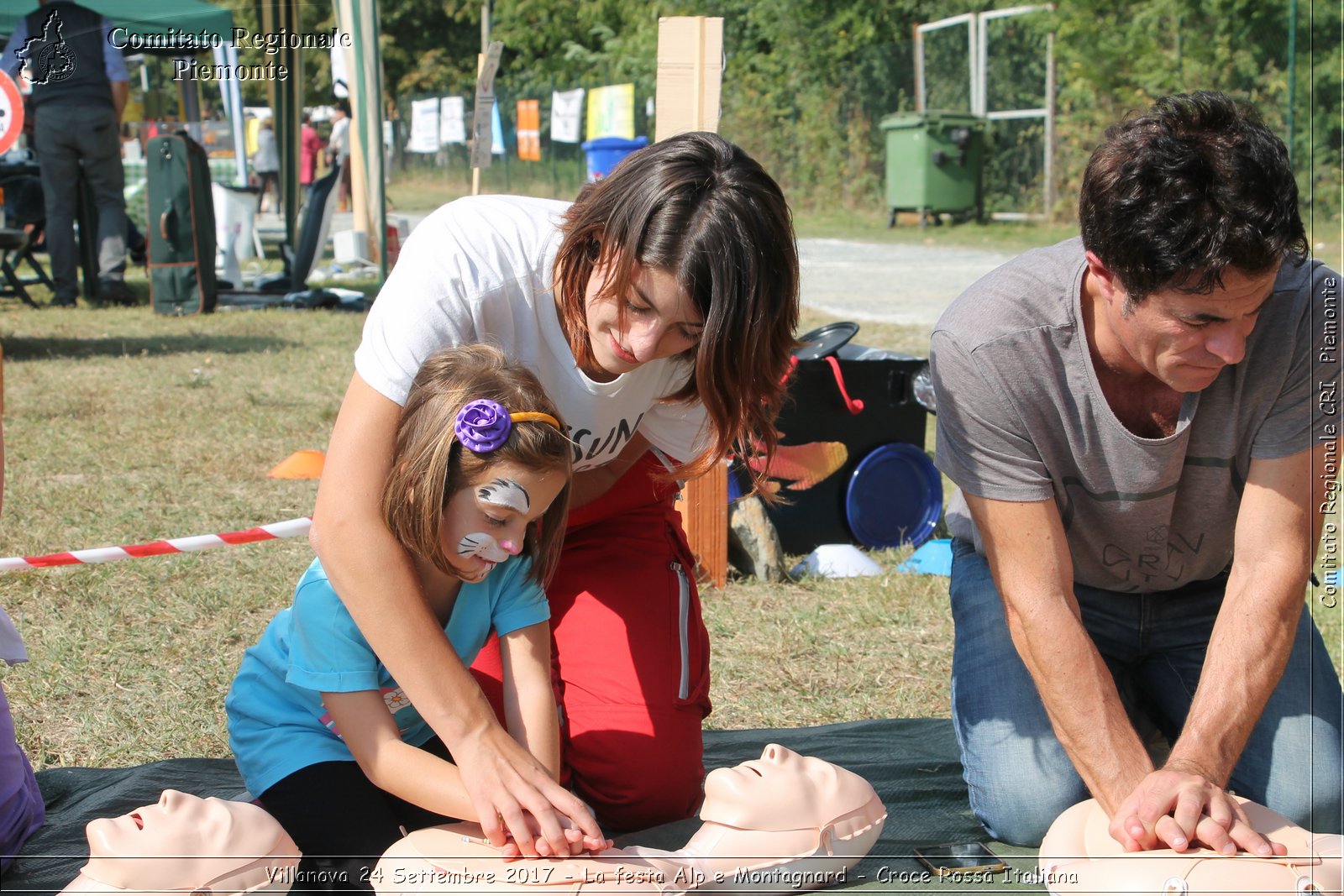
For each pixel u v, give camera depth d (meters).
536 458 1.91
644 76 21.89
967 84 19.89
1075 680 2.14
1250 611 2.13
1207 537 2.39
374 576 1.94
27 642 3.45
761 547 4.27
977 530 2.50
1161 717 2.64
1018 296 2.22
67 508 4.70
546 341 2.16
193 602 3.80
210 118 14.56
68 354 8.09
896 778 2.76
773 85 21.95
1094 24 16.81
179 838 1.83
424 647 1.95
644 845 2.27
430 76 21.70
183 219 9.88
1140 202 1.83
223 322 9.74
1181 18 15.67
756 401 2.01
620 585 2.58
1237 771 2.29
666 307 1.88
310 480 5.32
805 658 3.61
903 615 3.97
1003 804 2.34
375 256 12.80
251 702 2.25
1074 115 17.77
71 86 9.84
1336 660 2.94
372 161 10.52
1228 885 1.82
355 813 2.12
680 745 2.43
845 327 4.62
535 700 2.14
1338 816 2.21
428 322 2.03
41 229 10.52
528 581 2.17
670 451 2.52
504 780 1.91
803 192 21.45
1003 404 2.21
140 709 3.10
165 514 4.71
